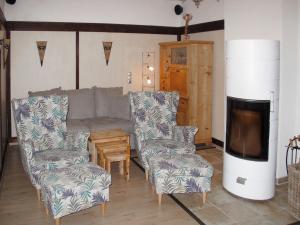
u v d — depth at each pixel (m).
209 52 5.52
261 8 3.75
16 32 5.53
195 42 5.36
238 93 3.39
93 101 5.50
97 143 4.10
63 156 3.52
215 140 5.77
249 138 3.34
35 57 5.68
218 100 5.62
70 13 5.80
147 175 4.04
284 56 3.62
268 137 3.31
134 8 6.23
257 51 3.22
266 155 3.33
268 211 3.24
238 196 3.52
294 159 3.87
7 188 3.77
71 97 5.31
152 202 3.46
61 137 3.92
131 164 4.68
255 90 3.26
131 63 6.36
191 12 6.27
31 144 3.40
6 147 5.30
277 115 3.37
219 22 5.46
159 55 6.54
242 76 3.33
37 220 3.06
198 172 3.36
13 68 5.57
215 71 5.64
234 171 3.51
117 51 6.22
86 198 3.00
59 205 2.86
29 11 5.55
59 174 3.05
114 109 5.43
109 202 3.45
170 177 3.32
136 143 4.28
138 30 6.31
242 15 4.00
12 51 5.54
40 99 3.84
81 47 5.95
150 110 4.41
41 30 5.66
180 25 6.57
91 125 4.93
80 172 3.09
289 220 3.06
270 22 3.66
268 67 3.24
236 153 3.47
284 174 3.86
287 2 3.56
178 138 4.29
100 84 6.18
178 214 3.20
